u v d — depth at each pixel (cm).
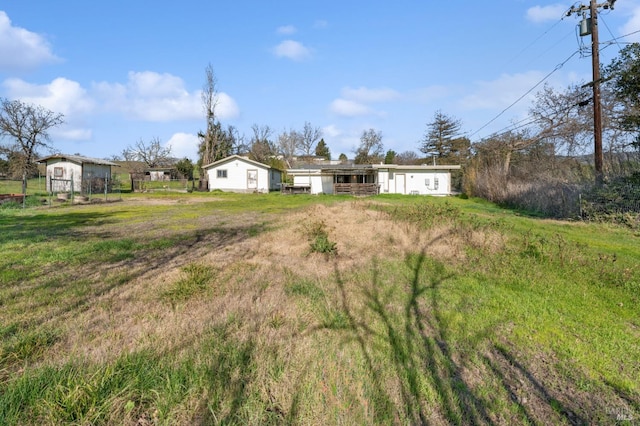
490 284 416
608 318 322
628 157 1266
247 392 197
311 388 204
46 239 685
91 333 272
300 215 1077
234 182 2942
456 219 815
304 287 395
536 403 204
